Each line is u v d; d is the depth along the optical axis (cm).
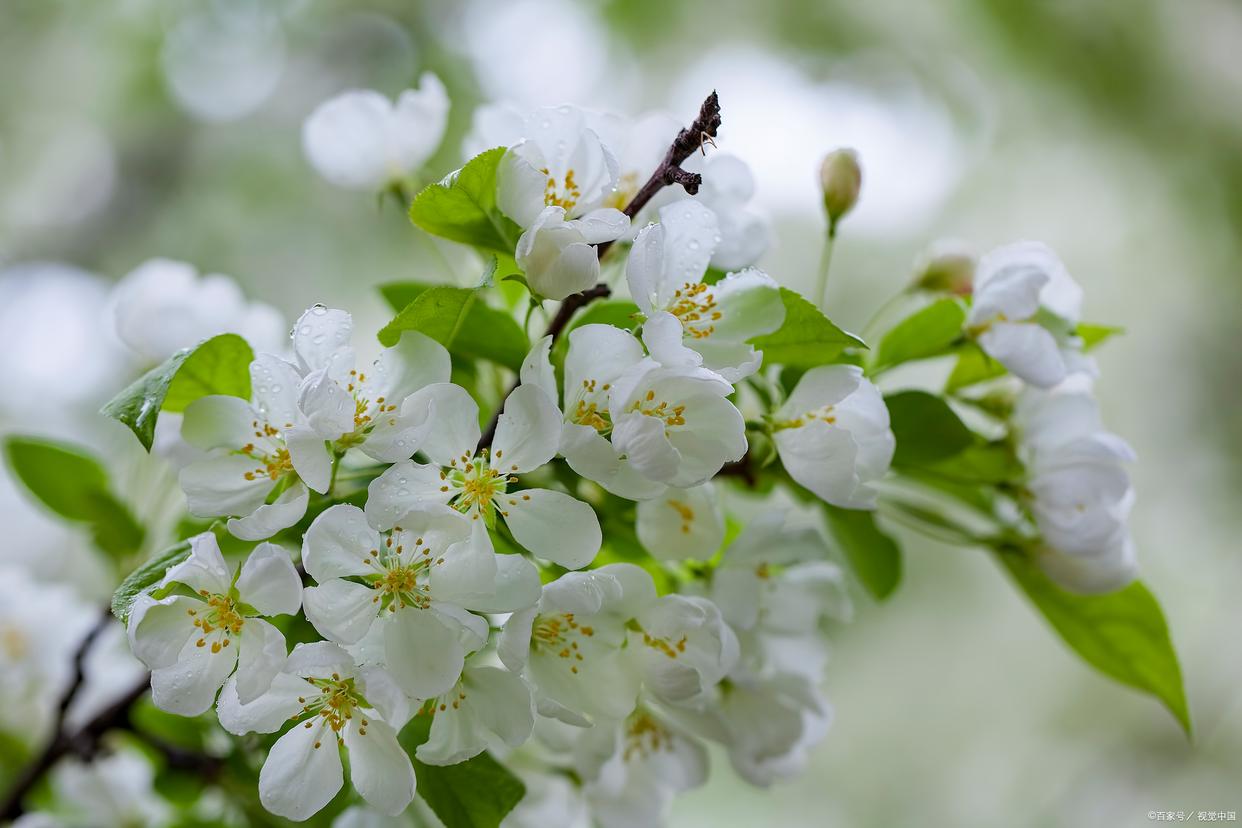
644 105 173
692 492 75
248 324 84
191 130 177
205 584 72
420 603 71
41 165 172
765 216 78
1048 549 79
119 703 81
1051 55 170
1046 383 77
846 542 81
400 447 72
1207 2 170
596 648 74
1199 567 171
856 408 76
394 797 72
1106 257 174
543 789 80
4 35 171
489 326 76
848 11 171
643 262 72
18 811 81
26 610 86
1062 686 173
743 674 77
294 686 72
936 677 171
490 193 74
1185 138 171
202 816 83
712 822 170
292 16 178
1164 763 166
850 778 172
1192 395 172
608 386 72
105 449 154
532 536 72
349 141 81
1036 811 167
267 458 73
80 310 165
